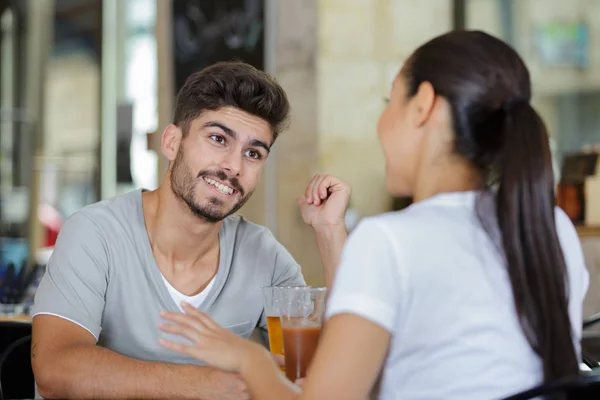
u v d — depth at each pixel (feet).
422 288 3.12
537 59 12.46
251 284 5.61
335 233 4.99
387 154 3.50
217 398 4.27
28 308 8.07
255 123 5.14
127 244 5.21
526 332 3.16
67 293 4.97
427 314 3.13
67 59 21.65
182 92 5.28
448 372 3.12
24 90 22.07
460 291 3.13
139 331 5.19
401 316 3.15
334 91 11.89
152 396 4.39
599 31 12.53
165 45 13.94
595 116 12.51
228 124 5.09
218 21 13.19
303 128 12.01
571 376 3.17
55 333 4.86
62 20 21.63
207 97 5.11
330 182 5.05
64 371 4.60
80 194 21.11
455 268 3.14
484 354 3.13
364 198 11.91
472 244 3.18
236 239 5.65
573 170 12.25
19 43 22.06
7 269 8.25
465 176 3.33
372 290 3.08
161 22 14.01
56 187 21.29
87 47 21.12
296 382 3.89
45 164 21.54
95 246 5.12
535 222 3.17
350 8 11.91
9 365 6.23
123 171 19.26
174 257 5.31
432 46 3.36
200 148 5.12
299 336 3.97
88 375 4.53
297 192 12.12
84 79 21.27
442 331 3.12
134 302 5.20
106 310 5.21
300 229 12.05
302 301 3.97
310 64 11.92
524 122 3.20
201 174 5.12
